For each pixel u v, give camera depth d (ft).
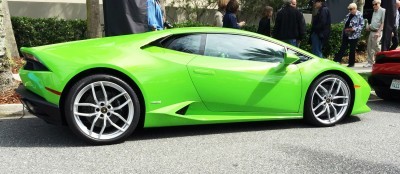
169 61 14.30
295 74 15.90
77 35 36.35
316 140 14.73
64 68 13.02
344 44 34.06
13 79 20.62
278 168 11.76
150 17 22.98
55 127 16.01
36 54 13.51
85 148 13.35
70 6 40.29
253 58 15.62
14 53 32.73
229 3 25.59
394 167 12.04
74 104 13.00
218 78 14.75
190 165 11.93
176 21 44.86
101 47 14.06
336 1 53.42
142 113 14.17
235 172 11.40
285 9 28.58
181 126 16.55
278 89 15.62
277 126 16.75
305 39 38.32
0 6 19.77
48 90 13.00
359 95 17.33
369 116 19.02
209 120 14.90
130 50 14.10
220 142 14.33
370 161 12.53
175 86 14.23
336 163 12.28
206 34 15.30
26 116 18.21
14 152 12.93
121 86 13.43
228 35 15.58
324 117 16.83
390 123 17.62
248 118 15.46
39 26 34.99
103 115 13.43
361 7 41.11
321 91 16.58
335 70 16.61
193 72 14.46
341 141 14.66
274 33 29.35
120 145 13.76
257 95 15.35
